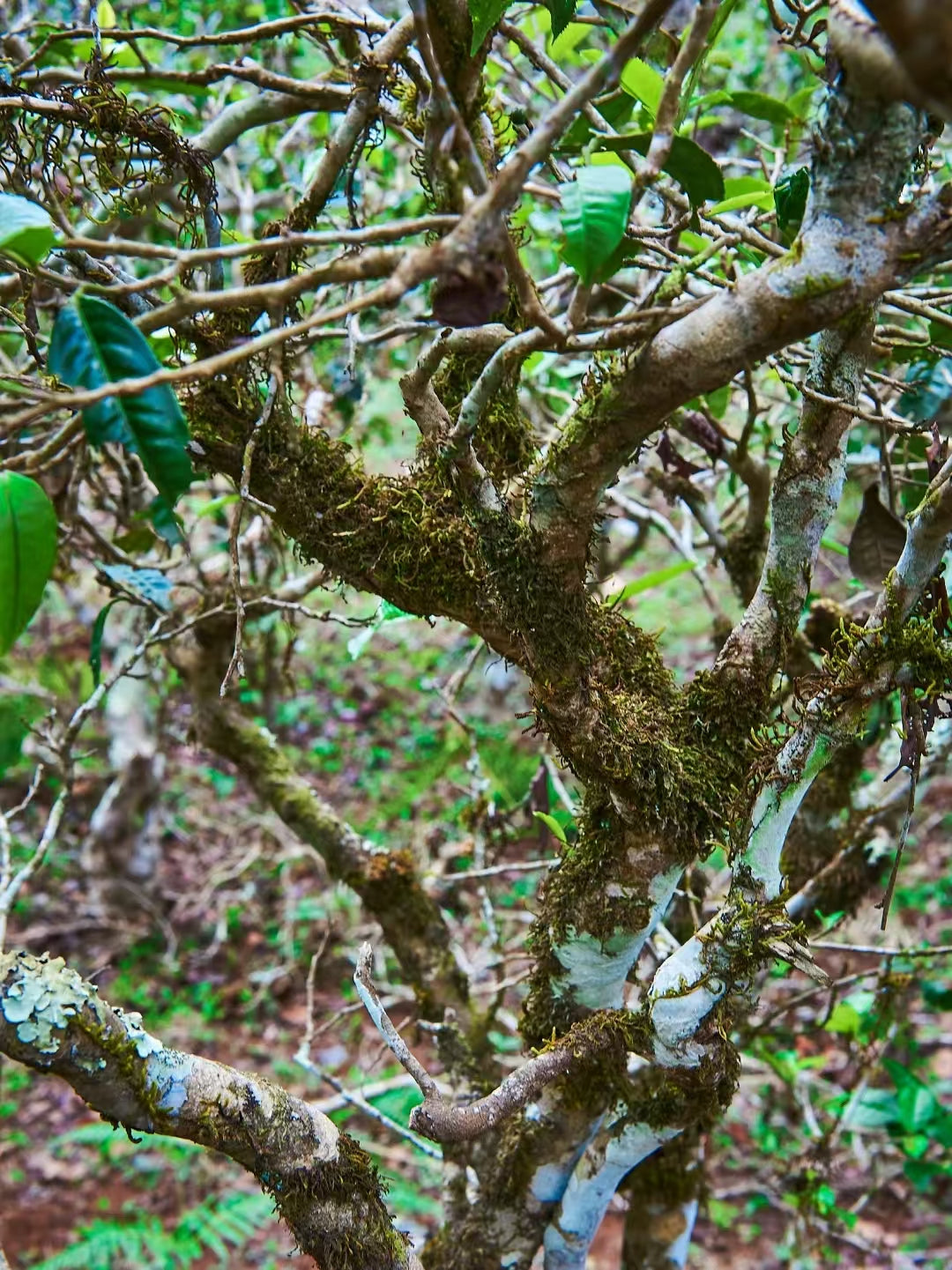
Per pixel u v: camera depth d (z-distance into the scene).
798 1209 2.08
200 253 0.71
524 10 1.82
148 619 2.12
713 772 1.06
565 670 0.96
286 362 1.11
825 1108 2.47
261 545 2.21
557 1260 1.32
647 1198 1.61
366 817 4.77
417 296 2.41
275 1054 3.89
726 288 0.76
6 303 1.35
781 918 1.04
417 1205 2.90
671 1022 1.07
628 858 1.07
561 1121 1.21
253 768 1.92
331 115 2.04
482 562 1.00
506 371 0.79
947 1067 3.29
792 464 1.00
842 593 2.89
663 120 0.75
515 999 2.60
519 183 0.62
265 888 4.67
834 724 0.98
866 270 0.71
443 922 1.76
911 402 1.63
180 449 0.75
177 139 1.16
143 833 4.48
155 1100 0.93
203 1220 3.24
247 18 2.48
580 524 0.89
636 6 1.61
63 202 1.15
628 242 1.08
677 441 2.02
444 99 0.67
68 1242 3.27
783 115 1.36
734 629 1.10
